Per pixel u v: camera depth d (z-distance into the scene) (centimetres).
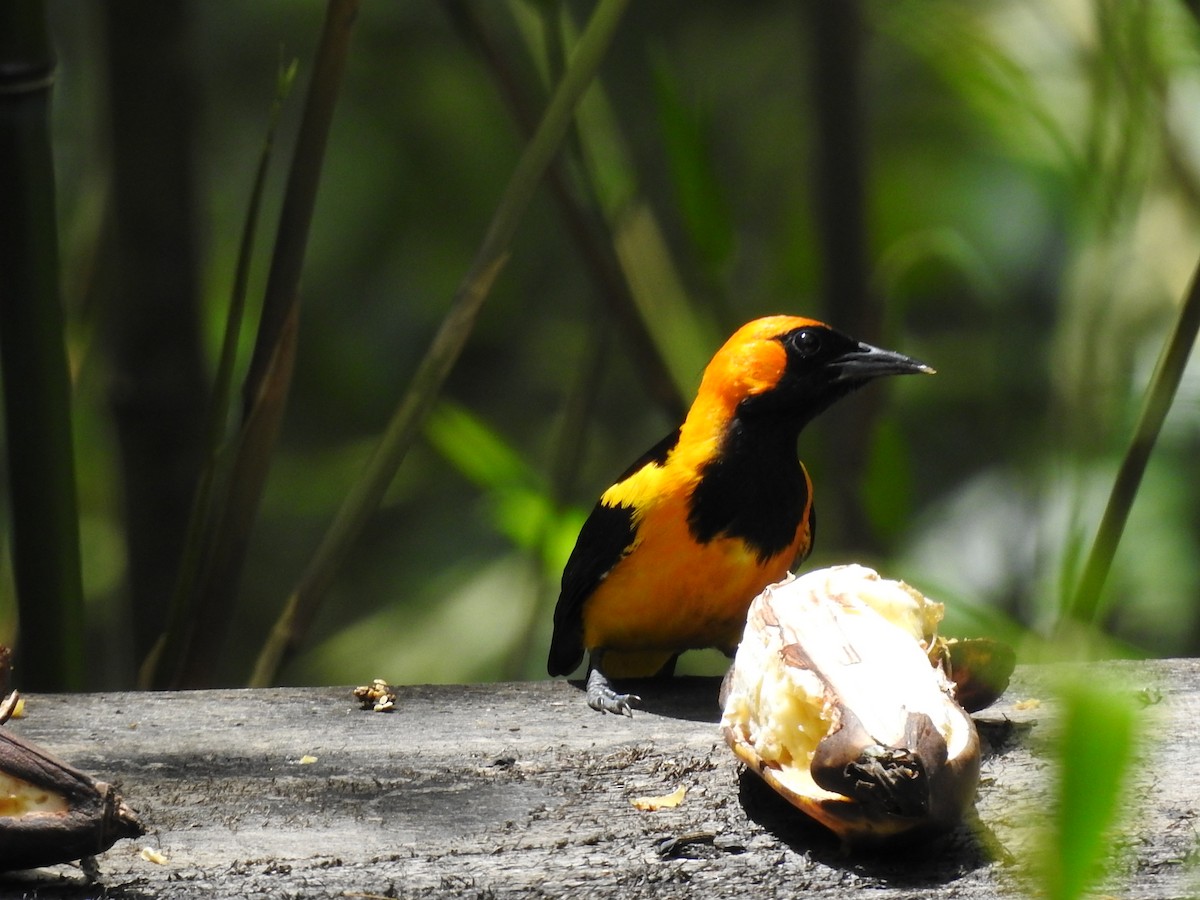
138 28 803
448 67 1502
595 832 463
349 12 624
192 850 452
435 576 1363
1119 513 623
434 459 1398
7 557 831
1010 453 984
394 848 454
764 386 679
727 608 697
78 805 402
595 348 869
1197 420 948
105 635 1124
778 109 1481
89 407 1077
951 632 896
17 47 606
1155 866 428
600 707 582
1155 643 1047
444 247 1491
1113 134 741
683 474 675
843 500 935
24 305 621
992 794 478
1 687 446
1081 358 740
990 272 1101
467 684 609
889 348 949
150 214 821
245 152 1552
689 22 1496
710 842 454
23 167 612
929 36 818
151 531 841
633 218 904
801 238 979
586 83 652
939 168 1252
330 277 1474
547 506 877
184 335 836
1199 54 675
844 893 420
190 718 562
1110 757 156
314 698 586
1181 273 884
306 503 1405
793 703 449
